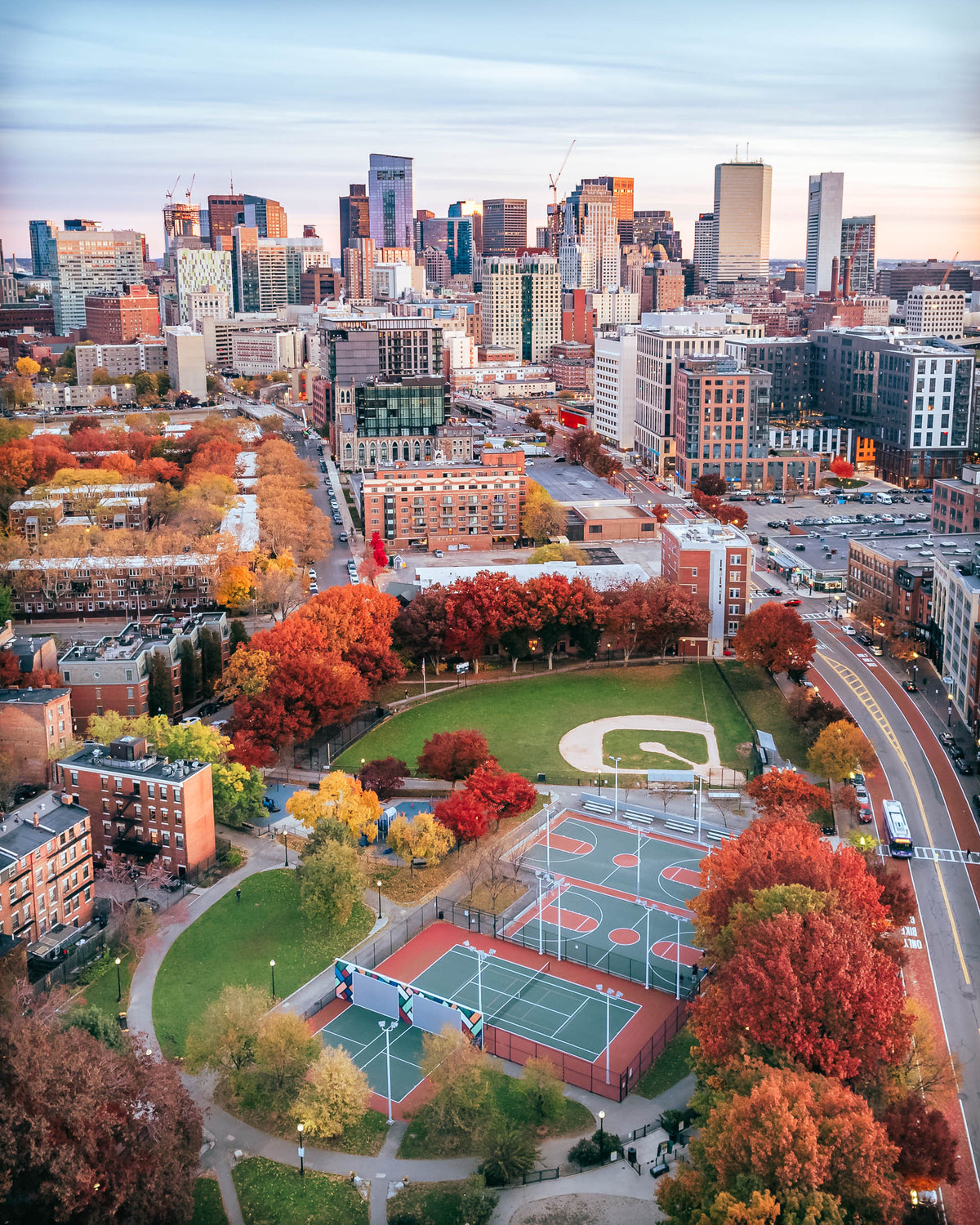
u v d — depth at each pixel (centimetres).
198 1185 13750
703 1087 14075
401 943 18362
